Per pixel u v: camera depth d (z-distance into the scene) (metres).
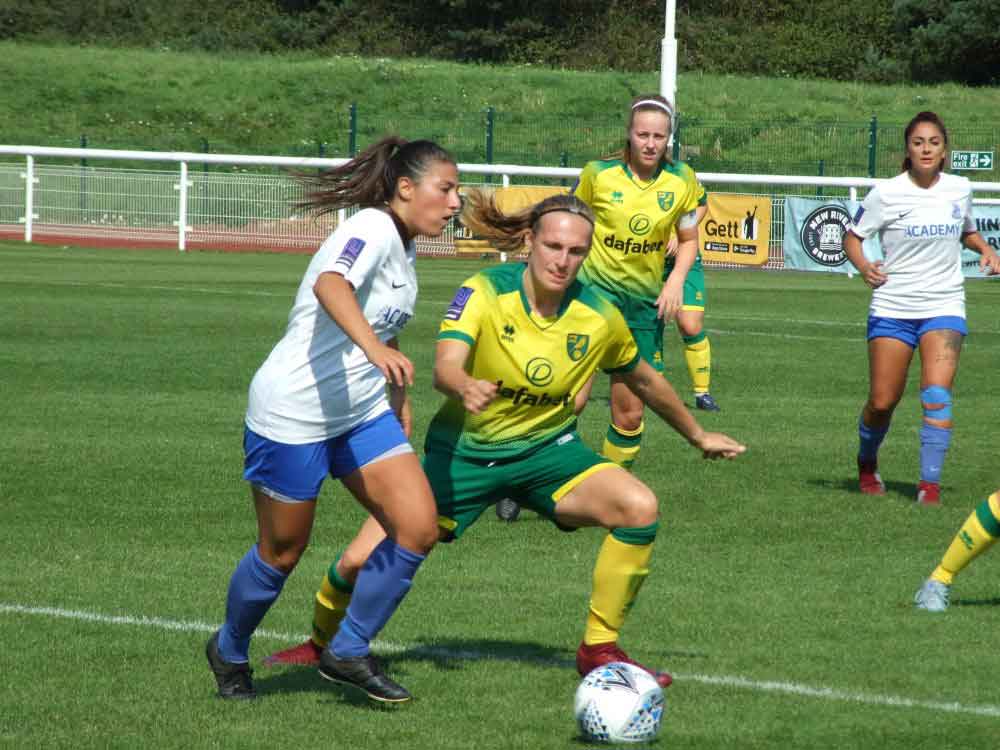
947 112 112.75
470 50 147.38
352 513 19.62
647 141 19.83
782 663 12.78
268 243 76.81
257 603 11.38
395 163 11.26
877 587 15.77
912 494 21.34
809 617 14.44
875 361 20.77
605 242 20.23
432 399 29.86
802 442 25.75
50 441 24.25
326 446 11.12
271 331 40.66
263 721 11.04
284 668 12.58
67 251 72.00
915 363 39.06
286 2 157.62
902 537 18.47
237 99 114.25
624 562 11.63
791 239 65.94
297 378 10.95
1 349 35.94
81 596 14.88
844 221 64.56
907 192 20.41
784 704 11.59
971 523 14.59
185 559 16.69
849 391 32.28
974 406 30.45
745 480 22.17
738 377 34.41
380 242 10.86
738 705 11.55
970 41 132.75
